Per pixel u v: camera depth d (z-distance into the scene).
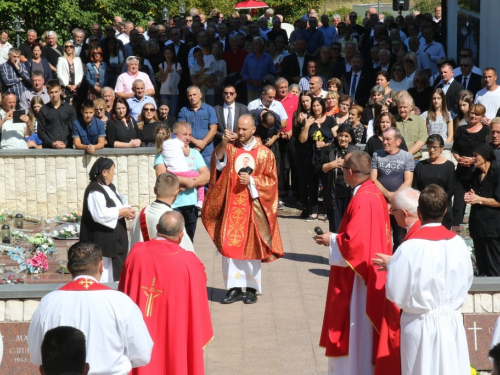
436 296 7.91
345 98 17.66
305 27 28.53
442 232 8.00
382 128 14.82
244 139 12.84
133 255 8.80
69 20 33.62
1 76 23.56
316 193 18.14
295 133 18.00
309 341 11.23
